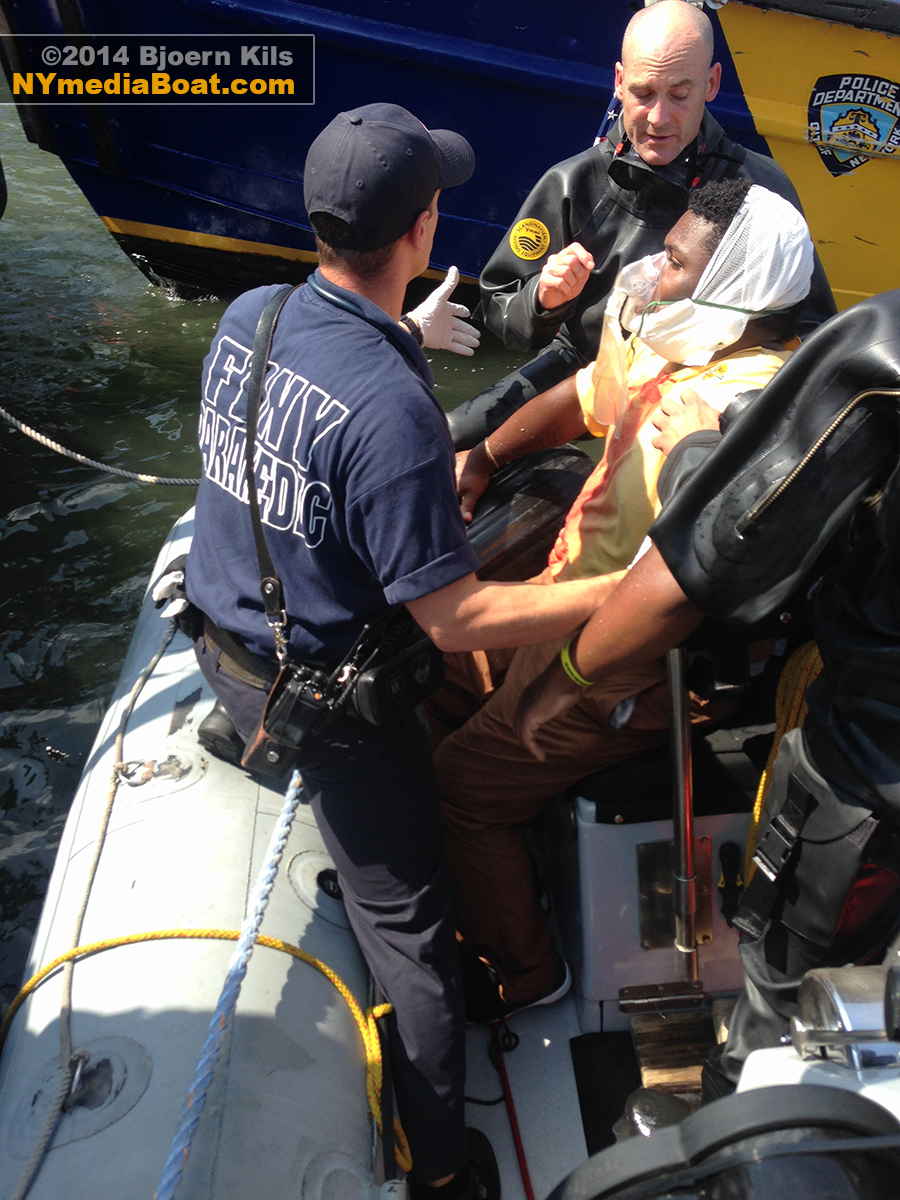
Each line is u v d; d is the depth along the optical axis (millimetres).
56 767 2969
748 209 1413
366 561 1290
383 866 1475
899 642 1112
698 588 1145
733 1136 690
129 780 1773
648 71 2256
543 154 4715
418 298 5340
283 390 1299
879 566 1080
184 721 1908
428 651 1380
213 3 4652
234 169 5168
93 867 1613
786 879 1322
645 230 2482
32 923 2570
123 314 5609
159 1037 1324
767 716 1776
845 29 4125
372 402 1221
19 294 5738
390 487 1214
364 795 1430
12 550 3779
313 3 4609
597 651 1285
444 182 1535
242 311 1428
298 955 1507
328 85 4789
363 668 1336
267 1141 1253
